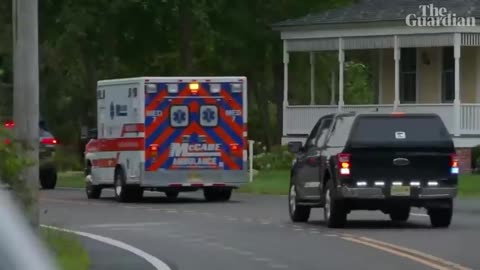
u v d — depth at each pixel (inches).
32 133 1660.9
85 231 2277.3
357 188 2253.9
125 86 3282.5
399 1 4896.7
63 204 3174.2
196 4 5098.4
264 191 3713.1
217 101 3243.1
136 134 3213.6
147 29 5147.6
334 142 2314.2
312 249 1894.7
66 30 5017.2
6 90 3348.9
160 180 3211.1
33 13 1674.5
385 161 2263.8
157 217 2669.8
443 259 1734.7
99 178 3422.7
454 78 4736.7
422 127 2287.2
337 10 5022.1
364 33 4840.1
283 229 2315.5
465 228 2325.3
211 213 2797.7
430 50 4845.0
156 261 1716.3
